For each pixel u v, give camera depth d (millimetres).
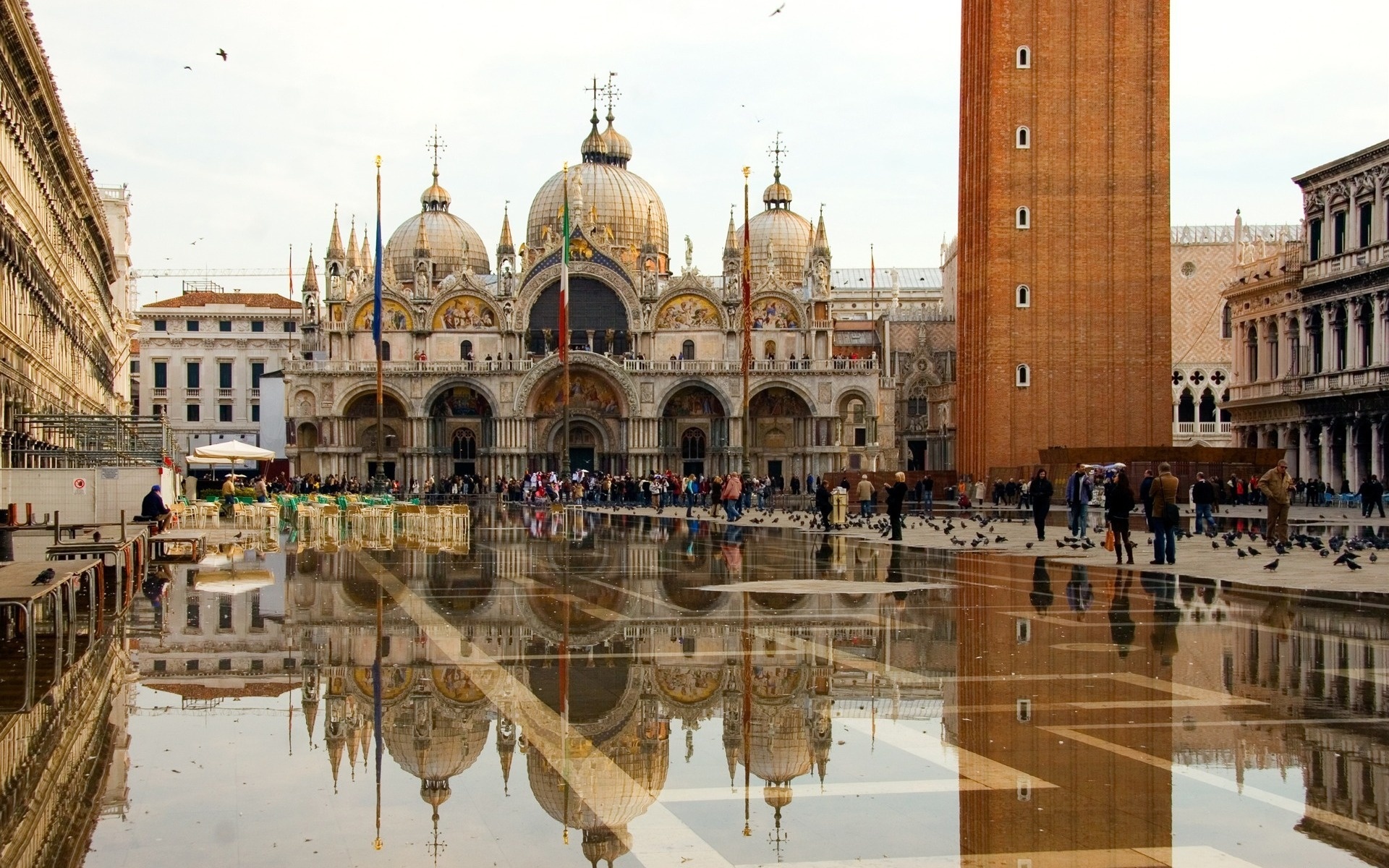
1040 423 99000
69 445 79375
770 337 140875
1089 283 99188
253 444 182750
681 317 141375
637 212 154500
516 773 14781
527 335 141125
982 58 103125
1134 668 21000
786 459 140750
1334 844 12023
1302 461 105062
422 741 16281
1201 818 12797
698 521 79625
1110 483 47156
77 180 82125
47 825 12766
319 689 19641
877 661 21797
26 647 22609
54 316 74625
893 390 160875
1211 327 148375
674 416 141375
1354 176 96500
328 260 144125
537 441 140875
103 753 15695
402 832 12609
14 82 57562
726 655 22625
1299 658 21953
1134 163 99375
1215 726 16719
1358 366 96500
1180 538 54500
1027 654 22531
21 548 45344
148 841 12250
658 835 12469
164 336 182000
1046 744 15867
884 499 106500
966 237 108250
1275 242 142500
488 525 73625
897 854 11852
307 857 11844
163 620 27953
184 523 72625
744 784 14258
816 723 17078
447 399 141250
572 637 24891
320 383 136625
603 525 73625
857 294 199875
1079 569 39906
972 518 76250
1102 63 99438
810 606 29844
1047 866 11516
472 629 26078
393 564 43312
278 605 30750
